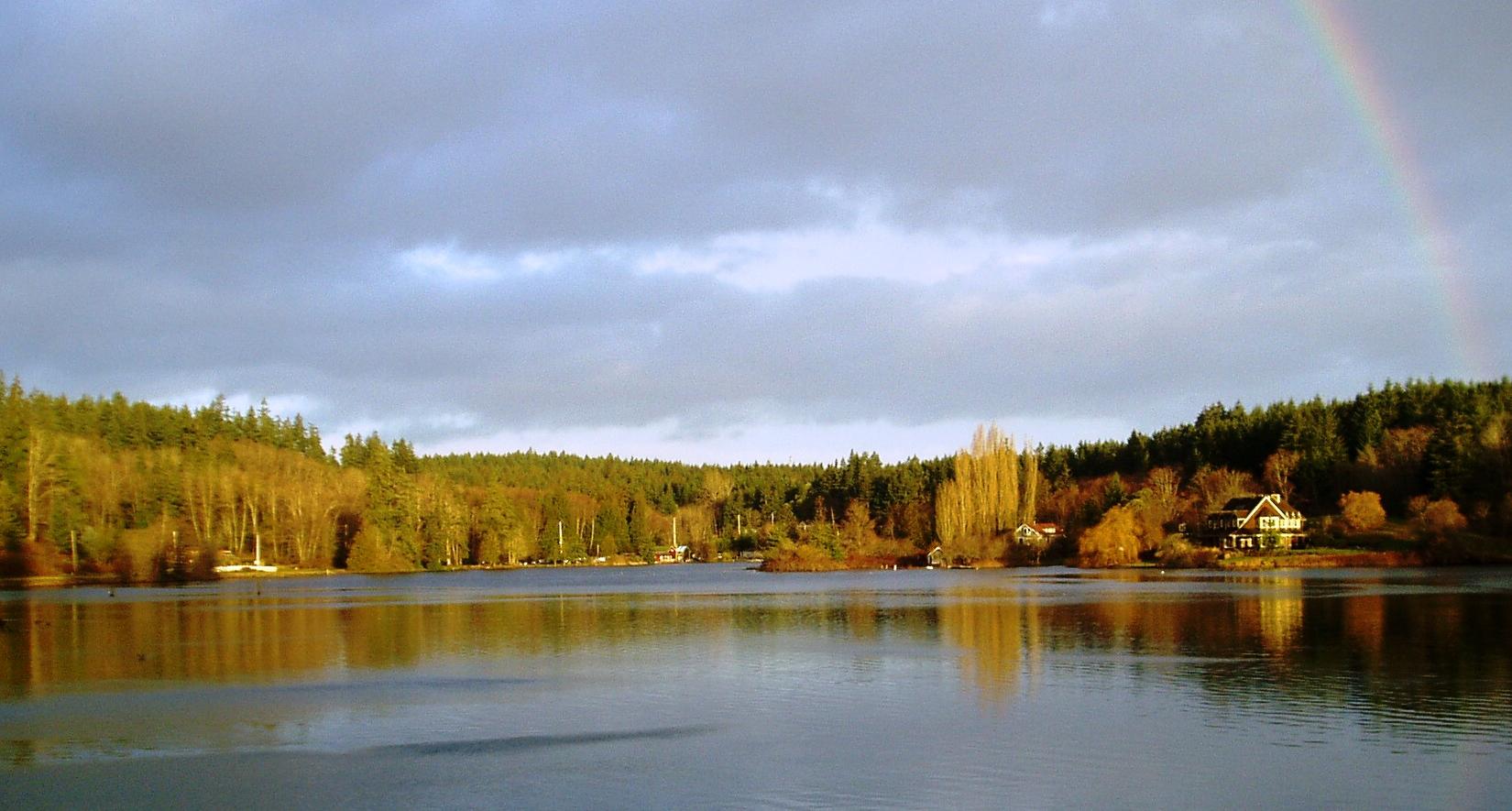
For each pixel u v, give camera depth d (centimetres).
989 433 17838
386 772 2930
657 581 14425
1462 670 4284
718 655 5156
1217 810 2511
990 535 17400
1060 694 3916
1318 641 5231
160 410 19838
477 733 3388
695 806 2595
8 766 3030
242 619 7625
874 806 2580
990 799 2622
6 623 7356
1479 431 15325
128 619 7731
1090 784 2728
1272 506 16238
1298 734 3209
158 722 3600
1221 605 7456
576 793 2716
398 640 6075
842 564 17438
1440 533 13188
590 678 4472
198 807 2630
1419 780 2717
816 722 3494
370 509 18375
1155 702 3725
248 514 17938
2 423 13862
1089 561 15750
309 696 4075
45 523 13675
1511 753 2958
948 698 3872
